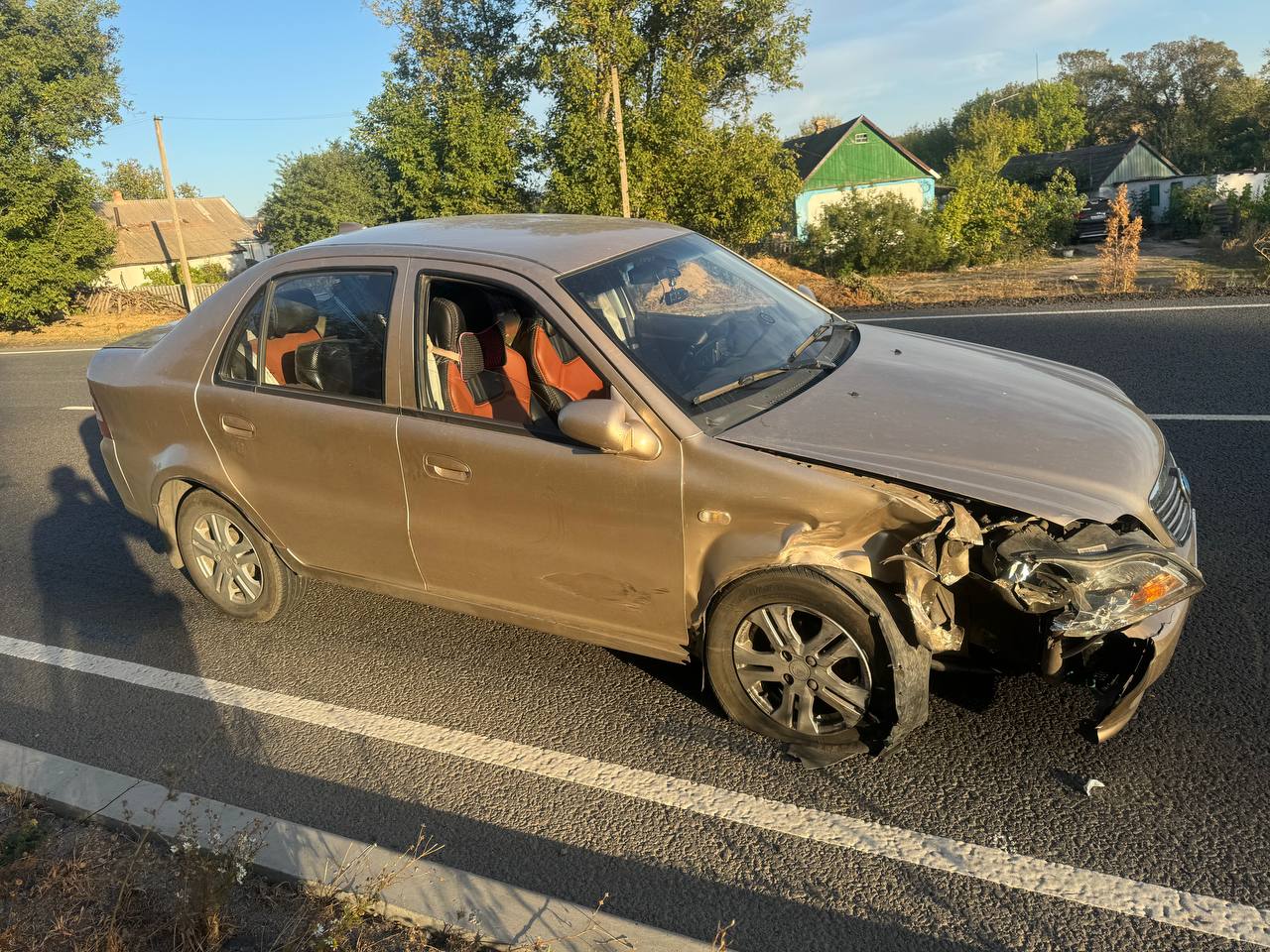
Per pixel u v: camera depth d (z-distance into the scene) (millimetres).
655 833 2994
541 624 3738
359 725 3744
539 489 3432
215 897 2584
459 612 3979
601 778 3283
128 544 6055
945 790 3072
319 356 3965
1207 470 5516
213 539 4621
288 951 2502
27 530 6527
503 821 3105
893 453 3047
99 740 3785
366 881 2760
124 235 65562
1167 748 3172
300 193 54938
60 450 8906
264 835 3008
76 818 3248
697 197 27516
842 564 2941
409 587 4043
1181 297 11055
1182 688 3482
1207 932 2445
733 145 27500
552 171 27750
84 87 25219
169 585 5316
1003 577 2842
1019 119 80250
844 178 42938
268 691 4062
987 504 3002
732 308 3945
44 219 25938
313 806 3256
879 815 2988
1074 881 2654
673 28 31828
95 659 4484
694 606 3303
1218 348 8227
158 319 26875
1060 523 2750
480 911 2629
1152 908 2537
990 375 3748
